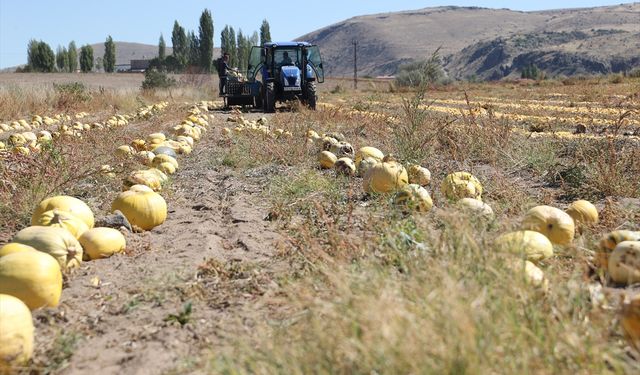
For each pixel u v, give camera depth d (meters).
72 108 26.25
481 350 3.01
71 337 4.41
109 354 4.21
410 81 11.41
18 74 75.00
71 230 6.12
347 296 3.56
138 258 6.12
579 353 3.27
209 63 85.94
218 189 9.52
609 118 18.09
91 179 9.68
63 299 5.06
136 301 5.01
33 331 4.20
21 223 7.34
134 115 24.48
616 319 3.89
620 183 8.44
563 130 15.66
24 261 4.80
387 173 8.30
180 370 3.93
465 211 5.86
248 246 6.42
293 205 8.02
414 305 3.55
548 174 9.63
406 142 10.91
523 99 30.38
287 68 25.05
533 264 4.91
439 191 8.77
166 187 9.43
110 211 7.39
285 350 3.51
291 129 16.14
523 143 11.52
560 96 30.78
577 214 6.71
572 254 5.37
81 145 13.05
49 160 8.98
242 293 5.15
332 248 5.73
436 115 17.81
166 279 5.44
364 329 3.15
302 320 4.02
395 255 5.16
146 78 41.97
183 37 99.69
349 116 18.95
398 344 2.99
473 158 11.33
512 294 3.76
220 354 3.95
